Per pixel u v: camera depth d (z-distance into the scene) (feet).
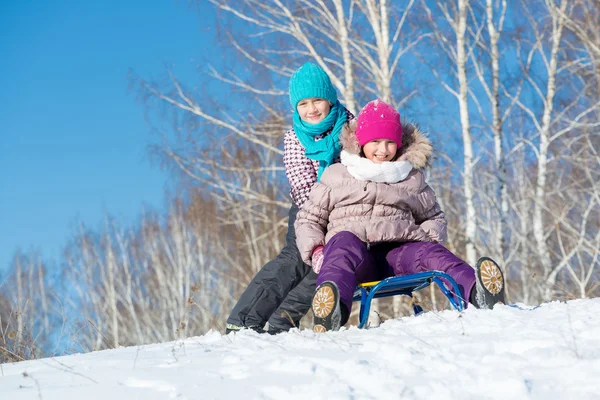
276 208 48.91
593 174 47.39
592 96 45.34
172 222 68.23
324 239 11.99
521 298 45.32
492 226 44.88
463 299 10.90
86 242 75.92
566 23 43.80
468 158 37.65
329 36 39.81
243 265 57.47
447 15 40.24
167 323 67.36
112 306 66.44
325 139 12.98
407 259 11.79
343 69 40.91
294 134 13.51
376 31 39.06
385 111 12.31
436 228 12.32
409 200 12.20
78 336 14.62
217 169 41.01
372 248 12.18
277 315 13.30
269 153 43.80
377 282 10.98
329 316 10.09
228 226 57.47
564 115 45.60
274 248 50.21
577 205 48.88
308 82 13.14
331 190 12.16
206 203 56.65
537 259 45.98
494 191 45.57
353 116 13.62
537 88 45.03
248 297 12.89
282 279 12.89
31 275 70.23
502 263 38.04
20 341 14.71
